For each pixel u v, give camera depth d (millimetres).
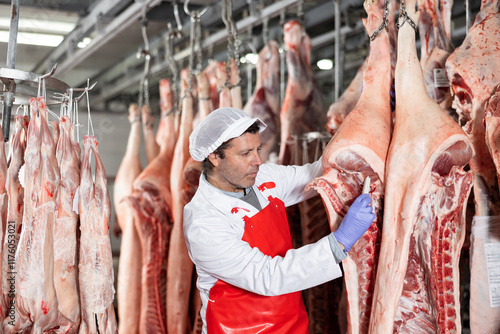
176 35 3438
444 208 1790
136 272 3498
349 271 1888
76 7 3816
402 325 1851
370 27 1967
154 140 3842
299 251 1813
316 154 2957
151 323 3260
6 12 3891
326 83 5711
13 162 1997
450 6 2381
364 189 1771
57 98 2180
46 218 1901
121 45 5199
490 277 1982
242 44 4059
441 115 1766
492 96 1913
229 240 1888
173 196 3217
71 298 2014
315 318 2922
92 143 2084
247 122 1937
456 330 1811
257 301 1988
